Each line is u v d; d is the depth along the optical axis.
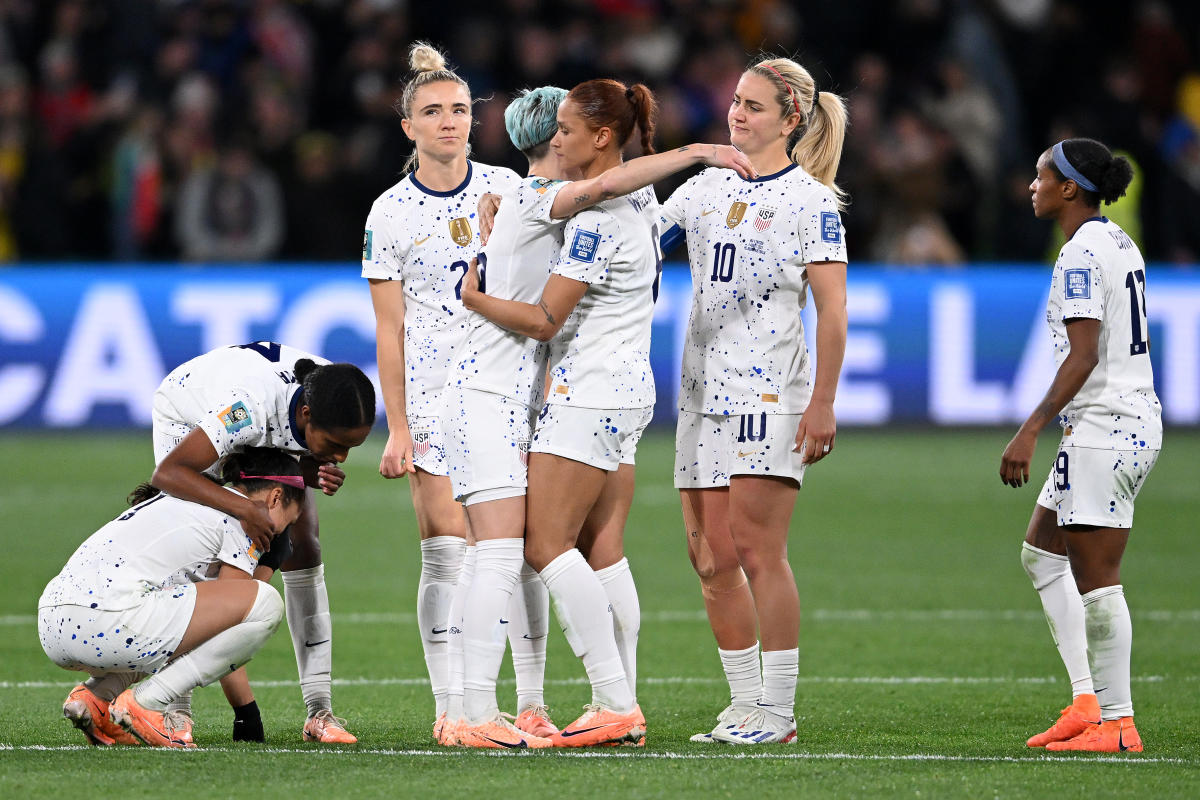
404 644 25.12
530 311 16.55
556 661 24.00
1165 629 26.39
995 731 18.66
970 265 56.44
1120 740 17.14
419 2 61.44
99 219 57.16
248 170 54.50
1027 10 65.00
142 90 58.75
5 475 43.03
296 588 18.08
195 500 16.56
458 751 16.36
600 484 17.09
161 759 15.64
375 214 19.03
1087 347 16.98
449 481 18.67
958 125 59.78
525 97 17.14
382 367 18.84
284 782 14.54
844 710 20.12
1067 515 17.41
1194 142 61.59
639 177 16.31
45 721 18.64
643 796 14.10
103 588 16.27
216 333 49.72
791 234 17.48
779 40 63.25
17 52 60.41
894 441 51.56
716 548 18.25
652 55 60.53
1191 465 47.62
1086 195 17.69
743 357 17.69
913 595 29.77
